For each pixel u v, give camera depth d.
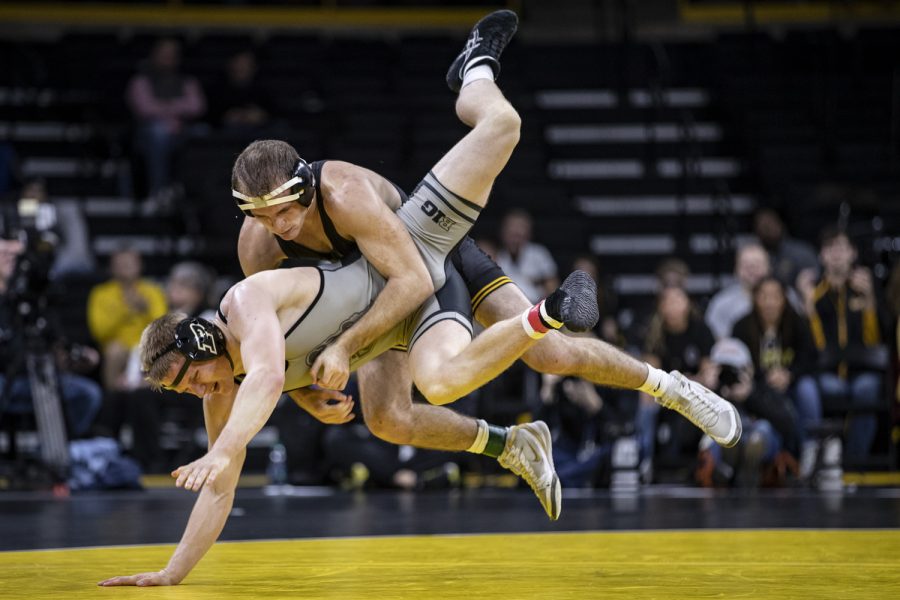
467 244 6.30
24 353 11.53
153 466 13.67
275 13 22.41
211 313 13.55
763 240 15.47
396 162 17.86
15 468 11.70
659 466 12.85
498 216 17.34
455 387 5.41
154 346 5.17
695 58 21.02
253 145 5.38
